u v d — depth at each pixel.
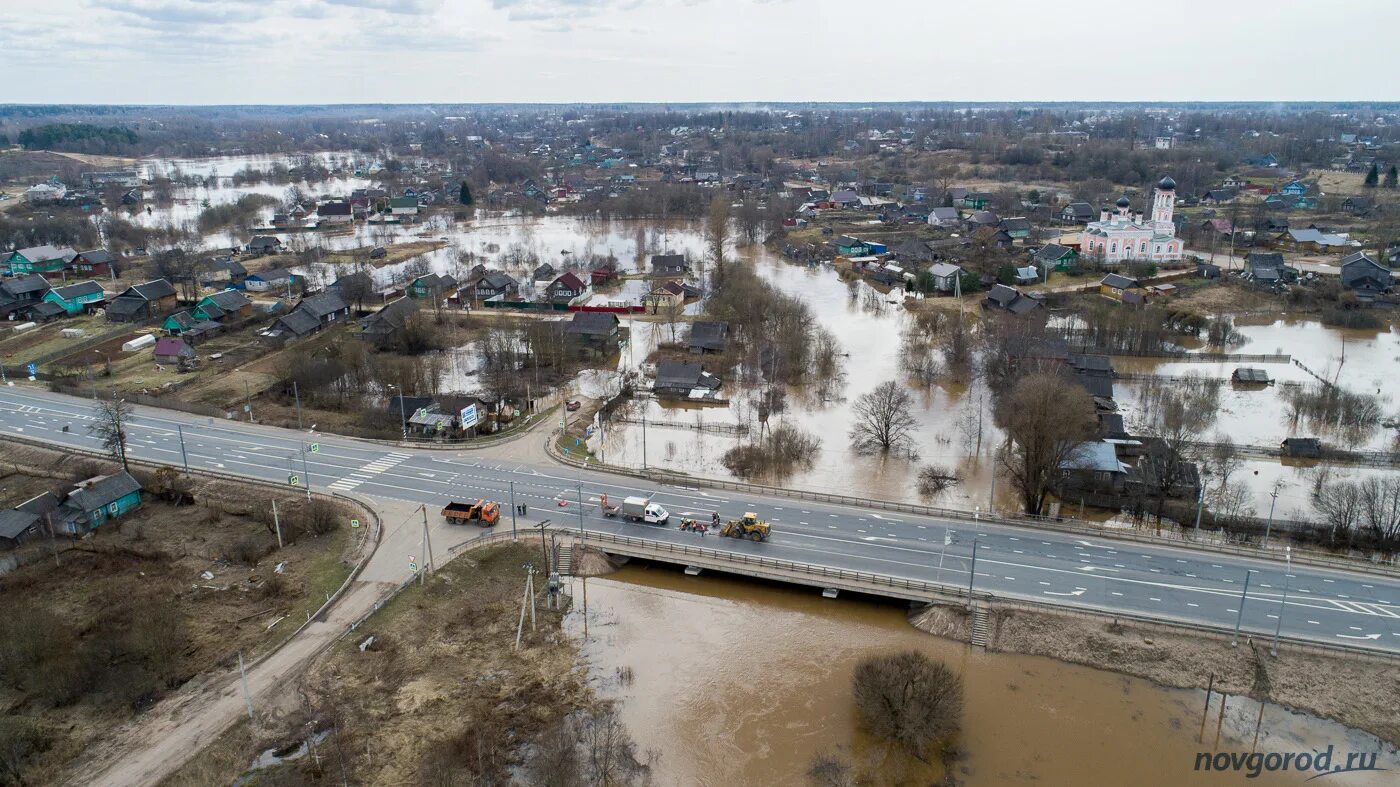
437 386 132.12
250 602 79.50
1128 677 70.50
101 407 116.44
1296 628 73.12
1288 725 65.44
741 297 168.88
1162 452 103.38
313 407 128.00
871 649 75.38
